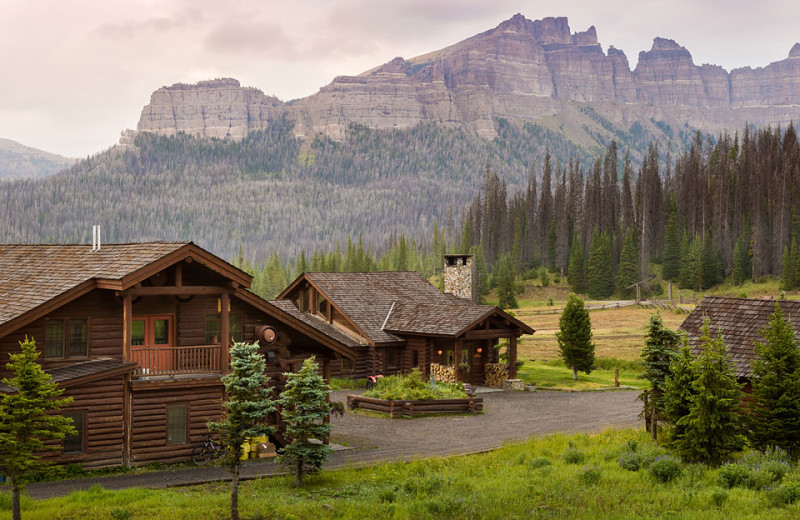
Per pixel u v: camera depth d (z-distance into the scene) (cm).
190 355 2719
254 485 2323
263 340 2917
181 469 2539
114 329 2647
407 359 5031
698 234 15788
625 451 2627
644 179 18338
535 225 18688
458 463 2589
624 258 14325
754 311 3325
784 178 14475
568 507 1938
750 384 3000
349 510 1980
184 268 2750
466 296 5875
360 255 19700
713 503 1934
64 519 1880
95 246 2909
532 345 7931
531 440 2975
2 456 1844
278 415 2911
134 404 2548
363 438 3133
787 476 2141
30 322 2428
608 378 5491
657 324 2869
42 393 1892
